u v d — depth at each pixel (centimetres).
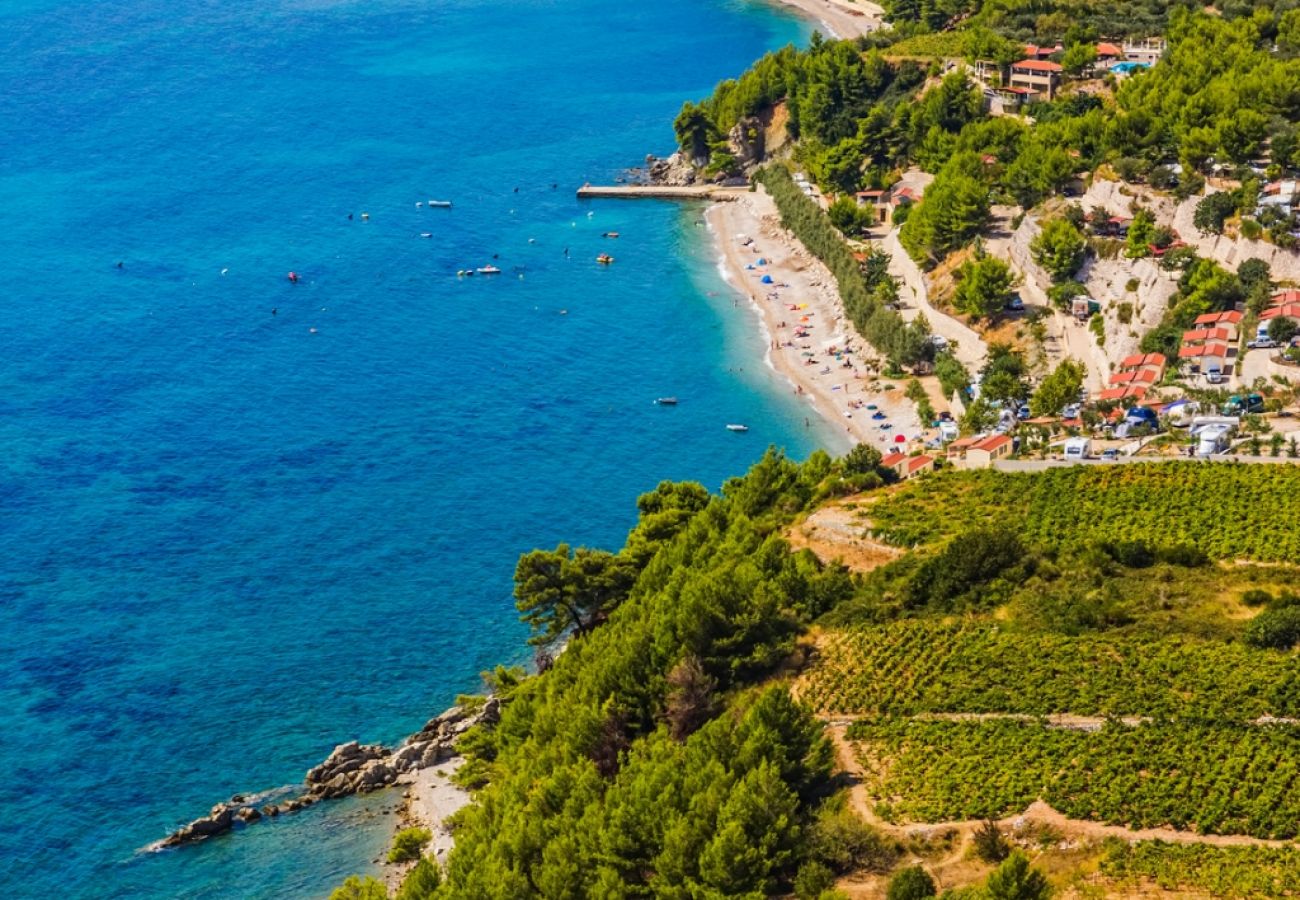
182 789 17950
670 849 13175
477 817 14762
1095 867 12912
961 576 17225
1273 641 15588
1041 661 15762
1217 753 14025
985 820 13550
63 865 16812
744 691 16188
